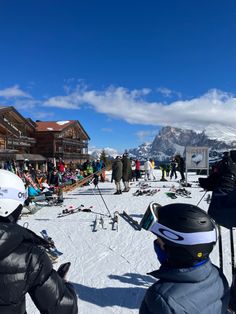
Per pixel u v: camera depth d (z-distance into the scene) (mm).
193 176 33469
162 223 2029
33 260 1791
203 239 1941
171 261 2035
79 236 8305
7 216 1907
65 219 10602
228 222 3379
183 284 1966
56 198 14578
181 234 1942
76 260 6426
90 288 5113
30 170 20688
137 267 5984
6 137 31422
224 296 2086
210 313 1955
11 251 1735
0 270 1700
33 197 13727
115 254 6758
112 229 8883
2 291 1707
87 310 4426
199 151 21203
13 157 27984
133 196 16391
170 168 30844
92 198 15922
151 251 6883
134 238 7953
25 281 1756
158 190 18422
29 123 38062
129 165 18891
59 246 7422
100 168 27266
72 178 24109
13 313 1757
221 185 3637
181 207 2061
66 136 44844
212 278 2023
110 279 5457
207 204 13336
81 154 47375
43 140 40375
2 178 1914
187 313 1896
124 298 4773
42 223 10055
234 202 3375
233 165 3680
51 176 19922
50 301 1836
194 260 1970
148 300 1992
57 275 1925
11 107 32906
